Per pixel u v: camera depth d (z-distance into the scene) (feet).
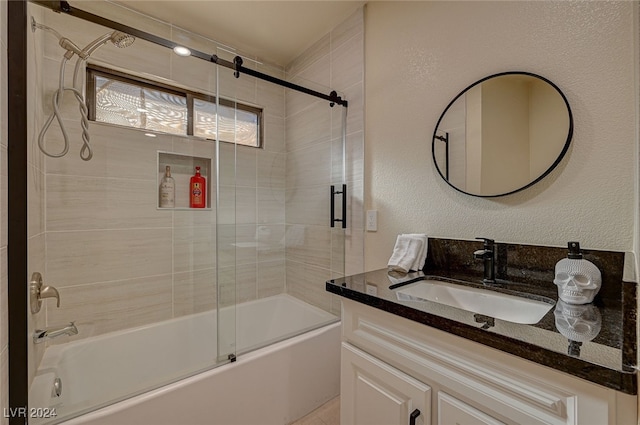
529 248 3.47
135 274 5.74
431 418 2.58
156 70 5.79
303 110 6.93
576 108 3.18
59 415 3.36
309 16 5.92
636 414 1.61
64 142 4.91
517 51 3.65
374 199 5.50
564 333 2.11
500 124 3.76
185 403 3.86
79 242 5.15
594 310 2.60
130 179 5.66
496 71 3.84
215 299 6.69
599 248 3.01
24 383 2.91
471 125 4.06
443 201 4.42
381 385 2.99
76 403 3.61
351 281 3.70
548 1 3.39
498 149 3.77
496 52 3.84
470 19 4.10
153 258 5.95
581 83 3.14
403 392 2.77
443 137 4.39
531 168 3.49
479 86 3.98
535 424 1.96
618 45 2.91
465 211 4.16
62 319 4.94
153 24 5.83
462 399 2.37
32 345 3.39
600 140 3.02
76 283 5.11
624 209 2.87
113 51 5.34
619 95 2.90
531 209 3.53
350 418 3.33
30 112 3.47
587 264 2.79
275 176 7.29
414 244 4.33
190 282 6.40
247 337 6.00
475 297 3.48
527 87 3.54
